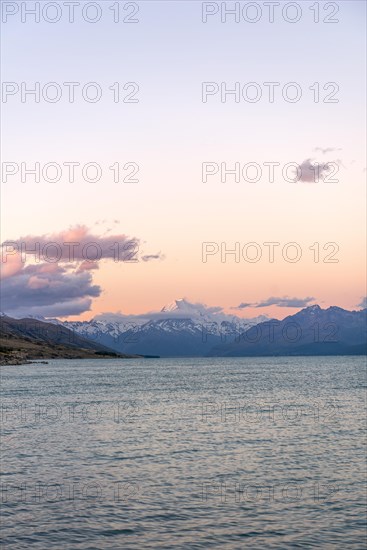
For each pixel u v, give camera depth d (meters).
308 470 54.28
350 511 41.72
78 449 64.88
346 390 155.62
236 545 35.41
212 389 163.25
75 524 38.91
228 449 64.81
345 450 63.81
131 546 35.25
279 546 35.16
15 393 147.62
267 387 170.88
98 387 172.25
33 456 60.94
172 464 57.09
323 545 35.31
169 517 40.44
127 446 66.81
